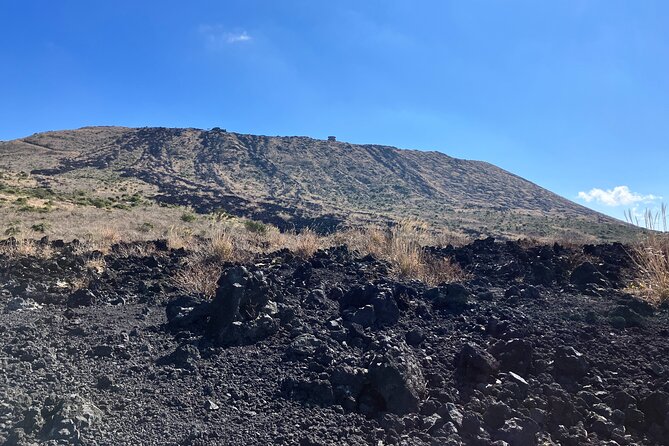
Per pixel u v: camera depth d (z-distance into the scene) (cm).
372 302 539
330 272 732
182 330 523
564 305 542
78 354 456
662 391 336
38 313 607
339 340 471
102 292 720
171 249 1090
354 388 371
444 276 714
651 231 700
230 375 415
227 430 324
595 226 5722
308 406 357
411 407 346
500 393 353
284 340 481
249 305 525
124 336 496
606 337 442
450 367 407
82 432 314
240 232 1883
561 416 331
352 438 314
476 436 307
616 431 313
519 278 694
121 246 1109
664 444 305
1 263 865
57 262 902
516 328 460
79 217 2412
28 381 390
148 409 353
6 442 300
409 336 468
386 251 883
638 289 595
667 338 436
